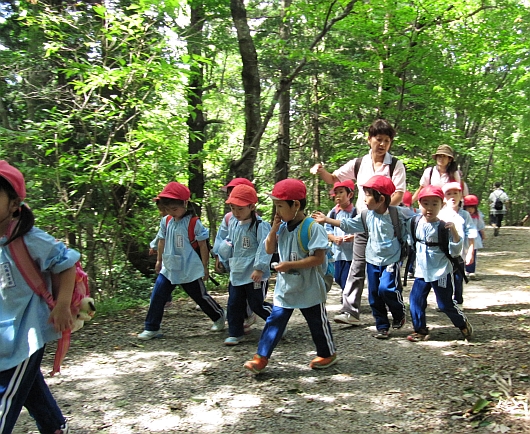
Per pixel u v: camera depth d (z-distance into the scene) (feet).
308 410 11.47
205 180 36.04
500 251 43.37
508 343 15.85
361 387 12.71
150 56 24.32
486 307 21.48
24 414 11.35
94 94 23.43
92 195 26.35
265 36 41.93
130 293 29.50
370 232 17.12
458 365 14.07
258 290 16.52
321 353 14.07
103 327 19.21
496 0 35.91
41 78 30.42
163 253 18.10
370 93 36.11
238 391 12.60
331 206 52.95
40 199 23.71
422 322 16.44
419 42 33.71
